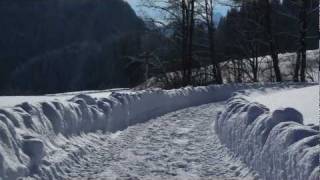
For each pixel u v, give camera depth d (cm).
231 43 5572
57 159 962
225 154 1190
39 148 862
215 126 1620
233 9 5494
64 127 1128
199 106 2931
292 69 5328
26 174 807
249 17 5269
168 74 5016
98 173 991
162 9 4988
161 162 1121
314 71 5059
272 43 4872
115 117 1582
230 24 5566
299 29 4653
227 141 1255
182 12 4938
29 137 875
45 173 864
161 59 5044
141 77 5597
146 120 2003
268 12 4888
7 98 2186
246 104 1281
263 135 894
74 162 1033
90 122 1331
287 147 709
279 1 5284
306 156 622
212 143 1379
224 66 5466
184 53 4916
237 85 3775
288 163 686
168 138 1490
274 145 777
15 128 884
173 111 2530
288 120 884
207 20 5144
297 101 1814
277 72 4869
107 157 1148
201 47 5384
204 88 3412
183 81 4903
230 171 1021
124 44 6450
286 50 5400
